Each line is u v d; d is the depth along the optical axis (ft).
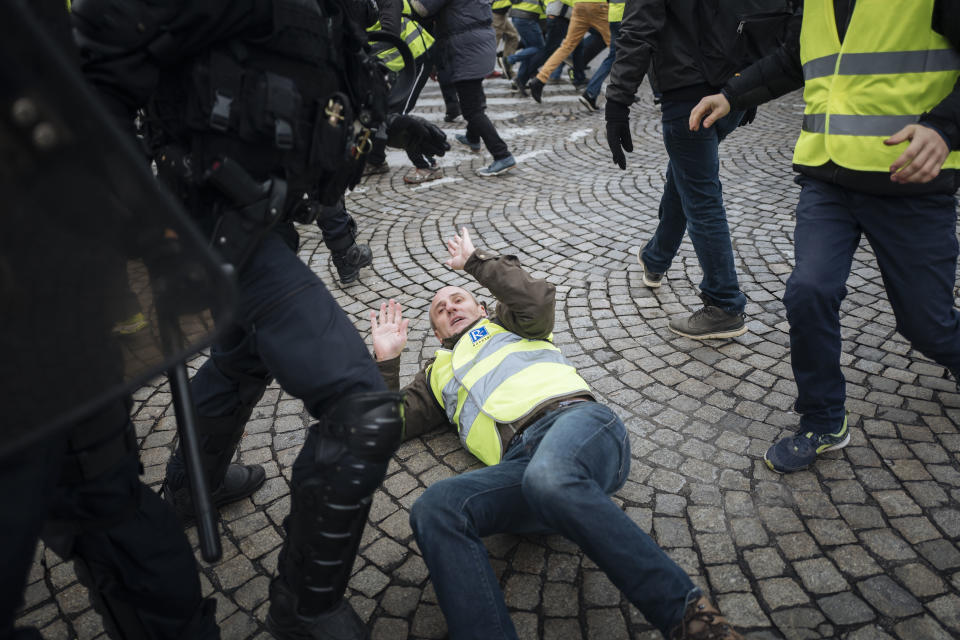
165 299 2.81
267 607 5.90
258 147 3.85
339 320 4.32
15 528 2.80
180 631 4.36
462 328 7.77
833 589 5.67
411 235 14.71
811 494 6.75
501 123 25.07
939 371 8.52
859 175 6.17
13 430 2.44
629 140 9.46
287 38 3.79
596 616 5.58
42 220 2.35
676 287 11.43
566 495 4.82
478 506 5.26
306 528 4.28
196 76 3.69
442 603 4.89
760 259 12.19
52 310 2.48
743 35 8.20
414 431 7.72
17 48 2.07
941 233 6.21
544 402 6.25
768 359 9.20
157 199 2.57
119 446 3.84
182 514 6.57
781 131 20.90
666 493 6.92
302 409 8.64
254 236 3.85
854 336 9.46
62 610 5.89
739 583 5.81
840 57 6.10
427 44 17.13
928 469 6.93
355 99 4.48
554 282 11.96
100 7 3.31
